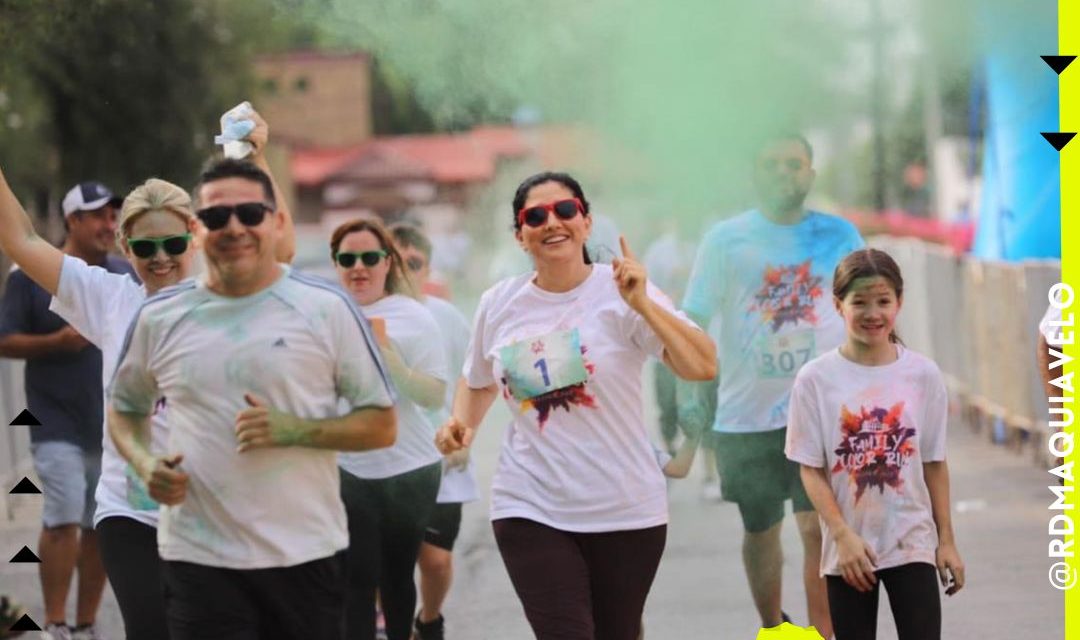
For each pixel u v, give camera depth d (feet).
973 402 120.78
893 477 48.16
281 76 143.02
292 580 40.63
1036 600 67.56
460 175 240.53
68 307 50.49
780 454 59.62
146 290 50.14
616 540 46.06
